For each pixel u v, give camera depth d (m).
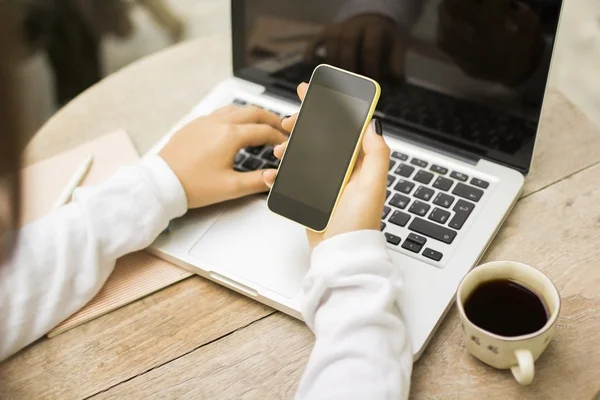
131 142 0.95
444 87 0.86
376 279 0.68
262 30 0.96
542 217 0.83
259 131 0.87
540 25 0.76
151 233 0.79
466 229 0.79
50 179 0.90
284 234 0.81
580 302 0.73
